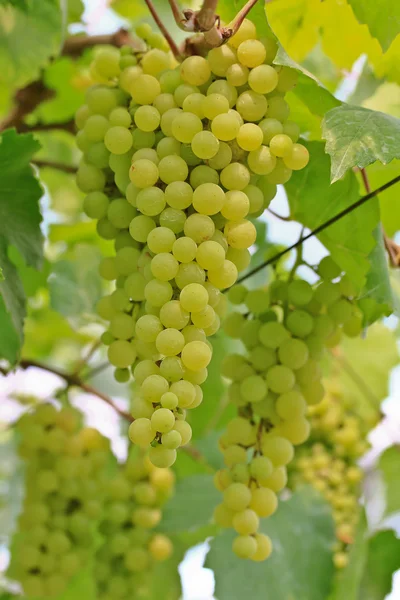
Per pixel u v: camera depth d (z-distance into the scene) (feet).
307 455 4.48
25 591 3.97
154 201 3.04
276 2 3.74
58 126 4.28
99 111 3.33
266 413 3.38
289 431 3.37
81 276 4.34
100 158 3.31
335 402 4.53
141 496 4.03
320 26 3.80
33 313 4.85
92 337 5.04
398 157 3.02
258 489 3.24
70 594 4.36
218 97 3.07
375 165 3.64
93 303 4.32
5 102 4.81
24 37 4.41
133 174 3.05
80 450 4.04
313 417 4.49
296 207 3.49
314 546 4.20
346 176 3.38
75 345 5.21
